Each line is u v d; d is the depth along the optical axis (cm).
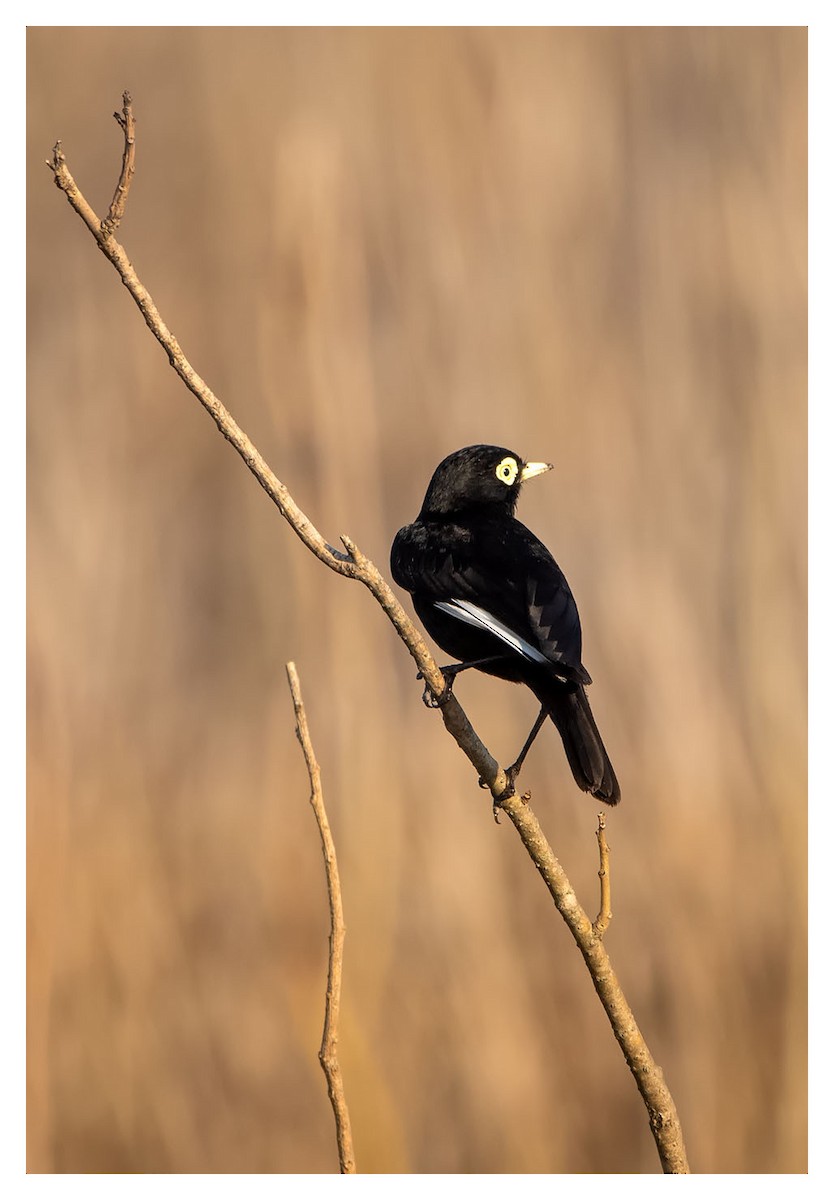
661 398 1573
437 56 1770
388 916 1171
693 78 1723
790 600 1373
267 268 1543
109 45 1914
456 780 1238
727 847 1202
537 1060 1135
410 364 1596
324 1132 1108
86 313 1784
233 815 1306
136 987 1180
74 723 1356
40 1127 1099
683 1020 1147
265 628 1473
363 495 1392
